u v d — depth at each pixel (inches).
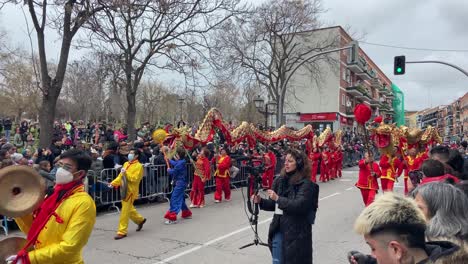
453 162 188.9
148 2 615.5
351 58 709.9
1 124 864.9
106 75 779.4
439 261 69.9
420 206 97.0
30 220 125.4
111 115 1374.3
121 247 275.6
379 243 70.2
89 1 518.6
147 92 2130.9
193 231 323.3
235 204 462.3
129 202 306.5
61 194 120.4
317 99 1717.5
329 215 394.0
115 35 653.9
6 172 107.7
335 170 767.1
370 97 2186.3
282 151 691.4
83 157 121.6
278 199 156.8
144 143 503.8
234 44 1067.9
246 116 1787.6
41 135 508.7
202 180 440.5
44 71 511.8
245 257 251.4
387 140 388.8
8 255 115.2
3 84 1791.3
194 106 1704.0
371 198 367.2
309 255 157.2
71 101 1899.6
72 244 112.6
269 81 1216.2
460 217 92.4
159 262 242.8
